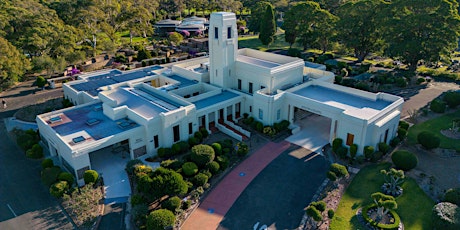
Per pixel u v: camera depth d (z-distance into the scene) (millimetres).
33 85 76062
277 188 39844
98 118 48750
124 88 56812
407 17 74938
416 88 72375
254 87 57688
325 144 49469
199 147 42625
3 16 79250
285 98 53281
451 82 75812
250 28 125625
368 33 86375
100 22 101438
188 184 38344
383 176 41438
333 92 55500
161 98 53688
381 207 33844
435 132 52781
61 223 34875
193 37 123875
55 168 40844
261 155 46688
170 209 34656
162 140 47000
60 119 48281
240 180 41375
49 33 80938
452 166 43719
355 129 44375
